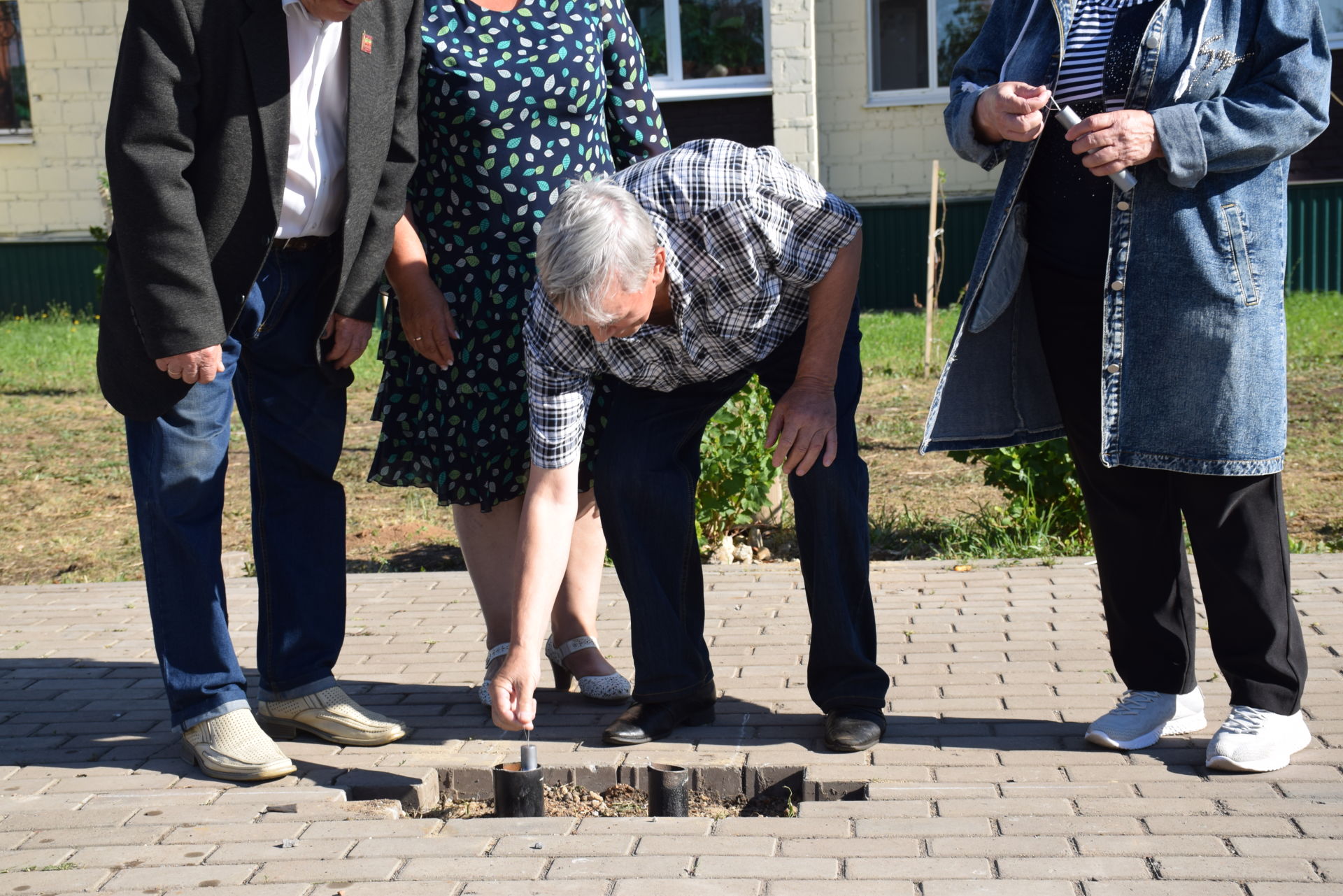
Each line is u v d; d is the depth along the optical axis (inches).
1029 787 111.5
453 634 170.1
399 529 252.2
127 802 116.0
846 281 117.3
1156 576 118.1
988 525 221.6
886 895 92.4
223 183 114.0
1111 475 116.1
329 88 119.6
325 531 131.8
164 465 120.9
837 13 589.6
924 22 597.9
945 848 99.8
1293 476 265.9
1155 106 108.3
